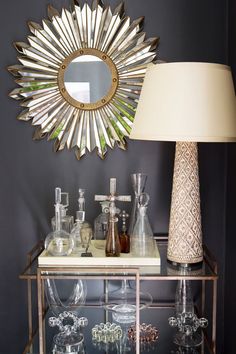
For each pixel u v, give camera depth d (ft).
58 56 5.39
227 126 3.97
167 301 5.66
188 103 3.91
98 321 5.39
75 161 5.55
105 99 5.43
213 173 5.58
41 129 5.49
